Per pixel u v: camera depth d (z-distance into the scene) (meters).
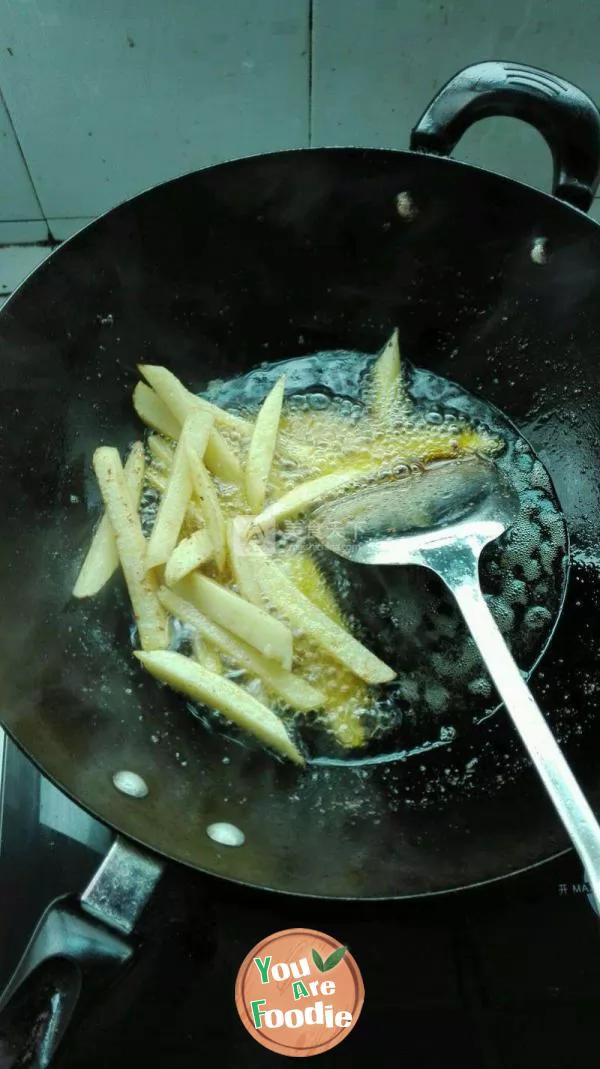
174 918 0.25
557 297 0.33
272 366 0.37
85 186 0.41
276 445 0.34
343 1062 0.23
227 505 0.32
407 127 0.40
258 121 0.39
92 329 0.31
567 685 0.30
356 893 0.23
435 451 0.34
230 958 0.24
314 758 0.29
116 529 0.30
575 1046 0.24
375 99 0.38
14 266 0.43
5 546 0.27
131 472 0.32
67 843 0.27
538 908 0.26
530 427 0.35
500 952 0.25
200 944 0.25
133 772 0.26
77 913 0.21
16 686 0.25
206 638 0.29
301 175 0.30
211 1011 0.24
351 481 0.33
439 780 0.28
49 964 0.20
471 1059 0.23
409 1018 0.24
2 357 0.28
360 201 0.32
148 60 0.35
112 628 0.30
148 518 0.32
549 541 0.33
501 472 0.34
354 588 0.32
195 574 0.29
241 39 0.35
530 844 0.25
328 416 0.35
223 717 0.29
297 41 0.35
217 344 0.36
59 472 0.30
